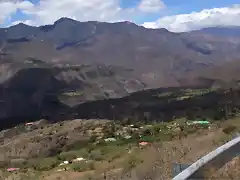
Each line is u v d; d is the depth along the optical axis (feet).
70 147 397.60
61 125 524.11
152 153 73.36
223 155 27.58
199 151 52.01
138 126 478.18
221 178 25.43
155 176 47.03
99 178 84.58
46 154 397.80
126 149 199.72
